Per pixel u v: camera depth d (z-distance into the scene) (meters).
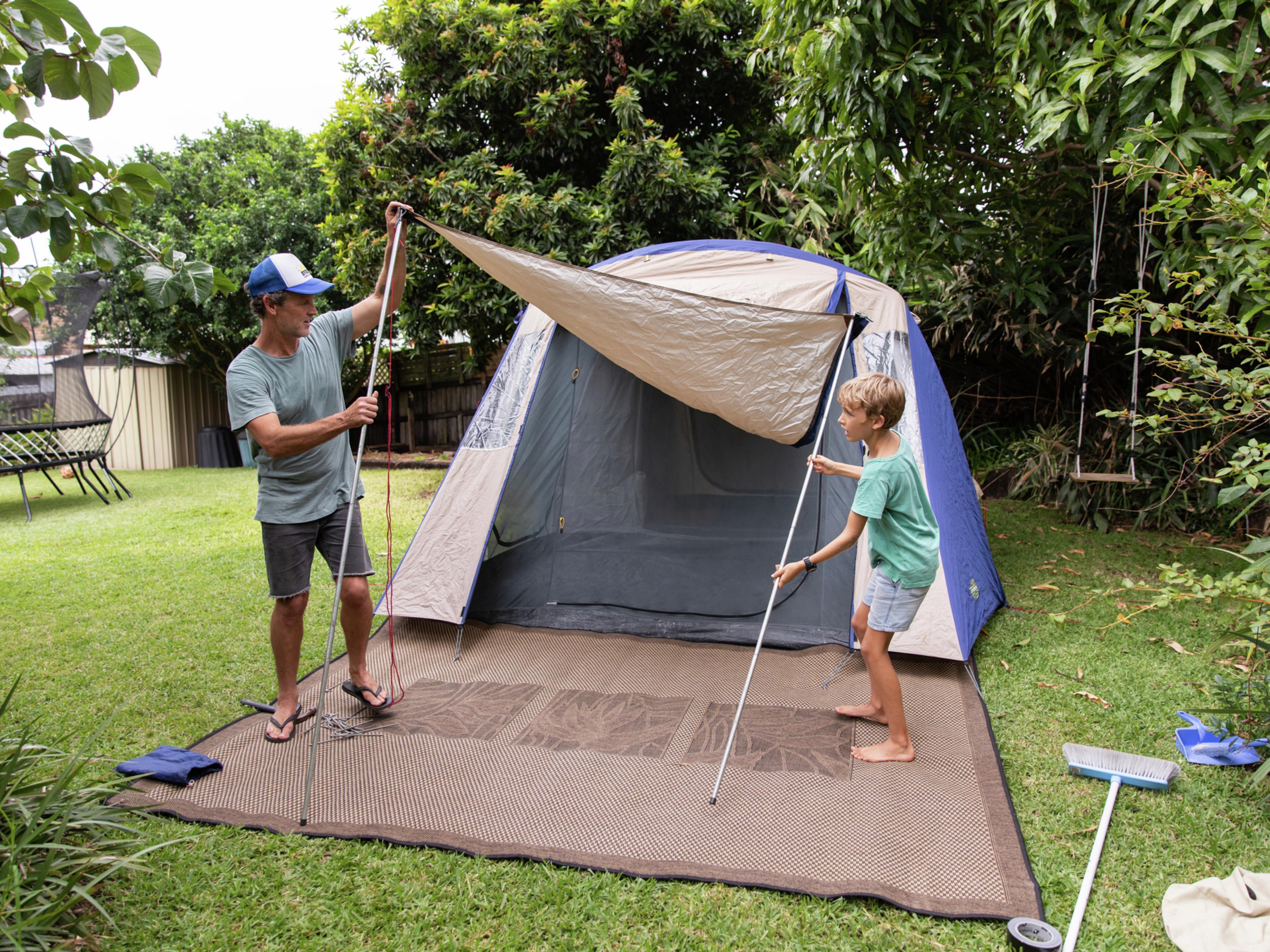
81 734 2.94
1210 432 5.65
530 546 4.28
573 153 7.16
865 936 1.88
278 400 2.73
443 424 11.83
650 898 2.02
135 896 2.03
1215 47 3.28
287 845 2.26
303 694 3.33
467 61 6.98
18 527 7.18
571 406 4.30
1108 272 6.12
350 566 2.96
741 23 7.16
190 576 5.18
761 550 4.03
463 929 1.92
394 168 7.16
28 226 1.96
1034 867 2.13
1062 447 6.94
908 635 3.47
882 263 5.53
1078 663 3.53
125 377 12.52
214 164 12.43
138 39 1.87
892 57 4.34
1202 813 2.36
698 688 3.36
